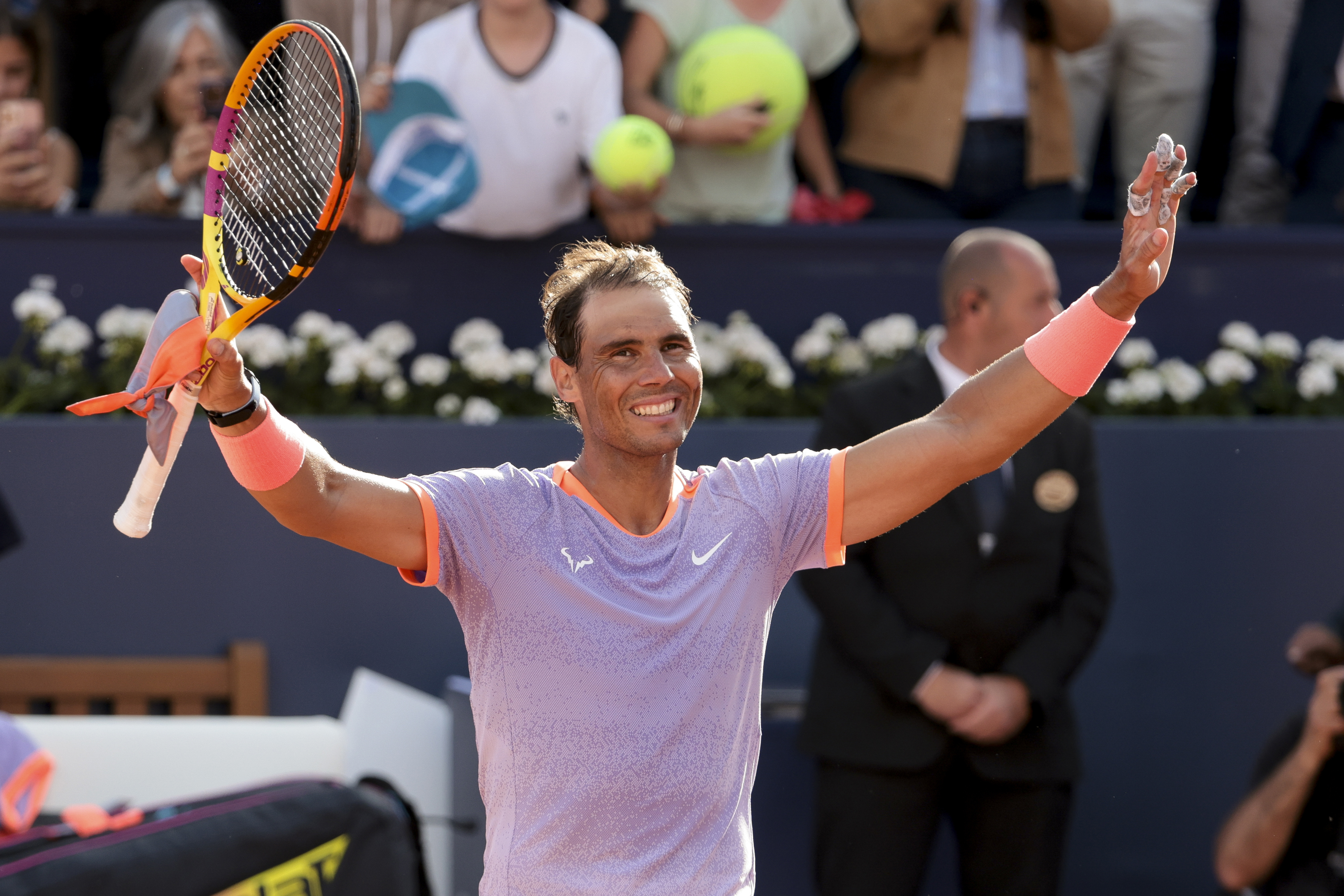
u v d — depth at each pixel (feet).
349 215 56.13
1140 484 53.72
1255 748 53.62
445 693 51.83
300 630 51.62
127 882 35.01
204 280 21.80
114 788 42.78
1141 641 53.52
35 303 53.62
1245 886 39.83
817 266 58.13
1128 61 62.34
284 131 23.99
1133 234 20.79
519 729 20.77
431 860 49.21
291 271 19.61
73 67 63.16
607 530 21.31
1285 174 62.34
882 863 40.68
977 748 40.73
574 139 54.29
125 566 51.08
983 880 41.52
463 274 57.00
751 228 57.52
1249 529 53.93
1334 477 54.13
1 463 50.70
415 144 53.11
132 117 57.82
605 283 21.49
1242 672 53.72
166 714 51.70
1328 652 44.29
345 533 20.40
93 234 55.72
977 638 41.22
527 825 20.81
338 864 37.63
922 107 58.34
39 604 50.78
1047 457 42.11
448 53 53.52
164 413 19.79
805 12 58.39
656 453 21.13
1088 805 52.90
